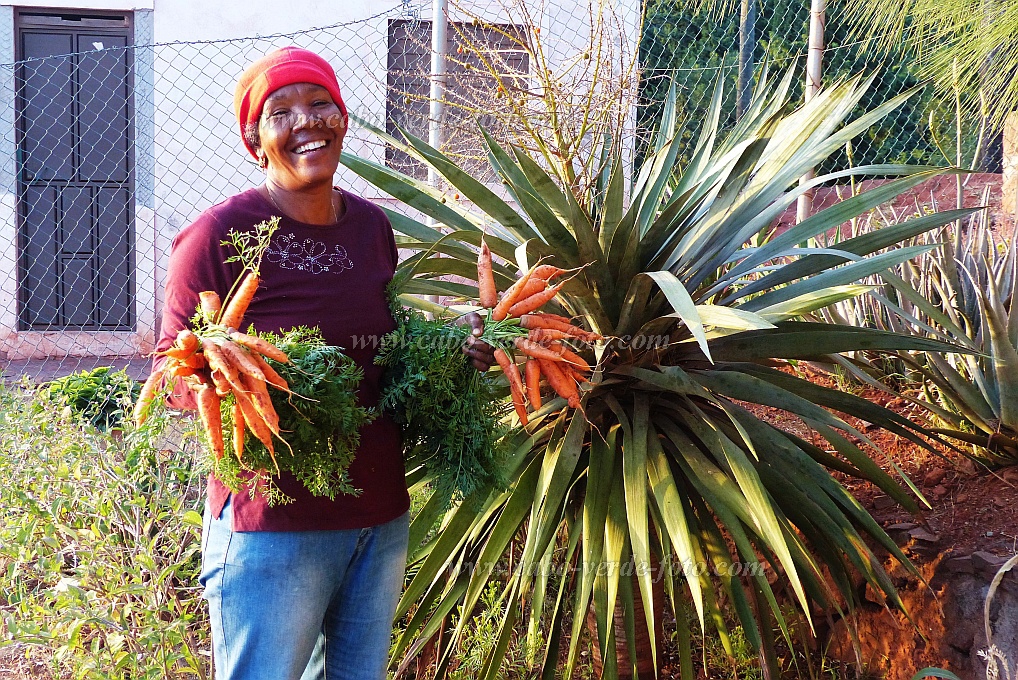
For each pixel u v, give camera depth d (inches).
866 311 151.1
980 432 119.3
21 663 108.7
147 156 219.6
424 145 103.7
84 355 208.8
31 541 95.5
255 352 57.1
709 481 89.8
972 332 121.0
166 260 219.8
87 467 98.7
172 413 94.2
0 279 232.8
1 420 100.2
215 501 66.6
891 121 220.5
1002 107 147.9
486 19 168.7
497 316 72.7
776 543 81.8
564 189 117.1
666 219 89.5
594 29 142.1
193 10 218.4
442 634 95.9
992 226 177.8
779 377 102.3
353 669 71.1
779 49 184.1
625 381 98.2
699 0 185.8
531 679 107.6
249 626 64.8
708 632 114.5
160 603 96.6
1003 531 106.0
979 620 99.0
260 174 221.1
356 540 68.5
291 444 62.3
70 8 231.3
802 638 102.0
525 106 129.6
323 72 66.8
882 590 96.7
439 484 74.7
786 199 94.2
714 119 113.7
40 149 237.3
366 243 70.9
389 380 70.3
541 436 98.0
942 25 152.8
